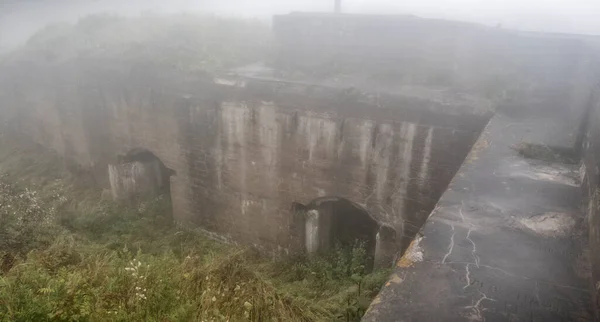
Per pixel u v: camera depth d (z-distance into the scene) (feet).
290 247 31.27
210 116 31.63
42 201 34.19
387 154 25.70
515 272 10.77
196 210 35.22
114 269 21.01
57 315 15.99
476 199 14.49
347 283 25.88
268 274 28.45
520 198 14.57
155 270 21.17
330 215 30.89
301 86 27.48
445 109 23.44
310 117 27.37
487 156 18.11
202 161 33.42
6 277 18.51
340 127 26.53
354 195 27.63
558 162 17.69
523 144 18.80
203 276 21.99
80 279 18.54
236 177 32.01
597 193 12.23
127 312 17.10
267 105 28.71
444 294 9.93
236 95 29.89
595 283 10.07
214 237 34.86
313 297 24.41
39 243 25.11
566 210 13.82
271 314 19.81
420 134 24.38
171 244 32.89
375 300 9.75
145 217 37.01
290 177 29.58
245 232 33.09
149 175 40.86
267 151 29.86
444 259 11.23
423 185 25.17
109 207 38.09
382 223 27.27
